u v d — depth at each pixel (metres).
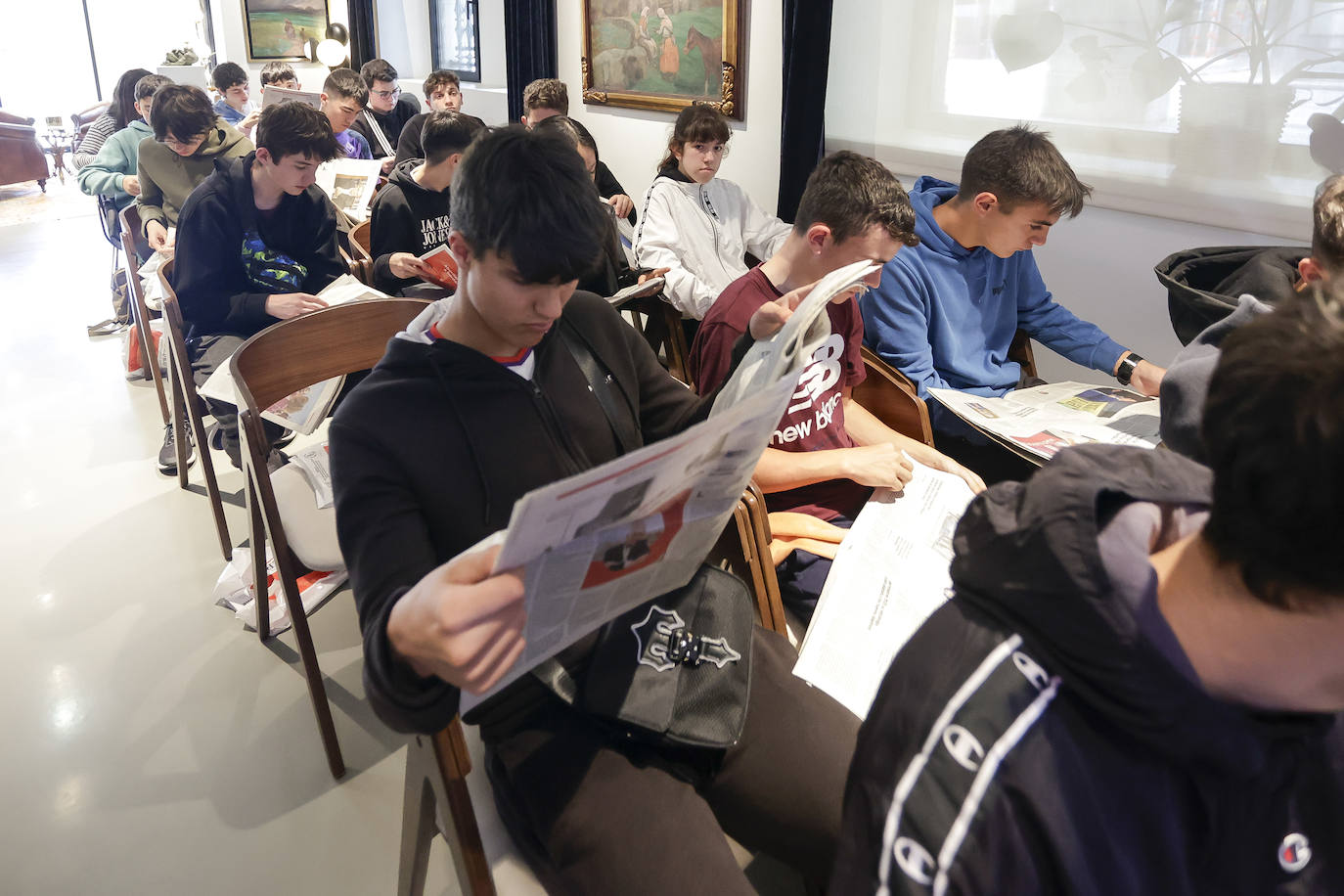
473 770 1.14
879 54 2.96
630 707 0.99
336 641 2.08
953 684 0.55
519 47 4.67
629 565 0.82
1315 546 0.43
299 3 7.38
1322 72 1.97
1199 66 2.17
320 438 2.99
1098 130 2.42
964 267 1.89
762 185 3.65
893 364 1.87
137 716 1.86
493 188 0.87
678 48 3.80
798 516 1.47
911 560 1.35
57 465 2.91
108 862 1.53
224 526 2.37
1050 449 1.50
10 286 5.01
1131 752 0.52
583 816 0.96
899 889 0.53
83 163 4.18
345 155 4.36
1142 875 0.53
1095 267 2.52
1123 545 0.51
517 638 0.71
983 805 0.51
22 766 1.74
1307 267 1.33
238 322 2.40
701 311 2.62
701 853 0.93
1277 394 0.43
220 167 2.41
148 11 10.49
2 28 10.18
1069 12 2.40
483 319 0.99
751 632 1.10
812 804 1.03
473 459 1.00
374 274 2.67
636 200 4.36
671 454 0.69
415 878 1.18
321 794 1.67
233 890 1.48
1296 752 0.55
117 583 2.29
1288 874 0.57
